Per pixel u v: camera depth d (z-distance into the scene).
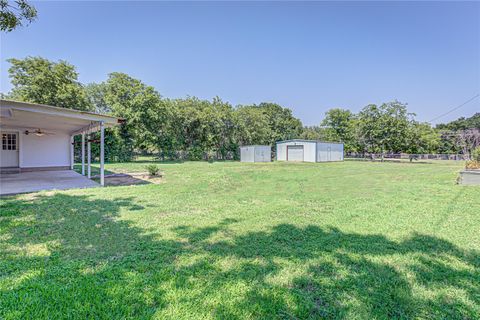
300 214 4.50
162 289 2.01
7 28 4.28
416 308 1.84
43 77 16.58
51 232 3.30
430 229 3.70
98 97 25.09
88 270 2.31
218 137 24.56
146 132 19.56
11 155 11.06
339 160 26.39
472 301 1.94
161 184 7.96
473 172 8.42
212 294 1.96
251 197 6.06
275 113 37.66
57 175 10.07
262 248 2.94
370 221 4.09
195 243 3.07
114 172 11.81
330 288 2.09
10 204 4.75
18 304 1.77
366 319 1.71
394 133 24.52
